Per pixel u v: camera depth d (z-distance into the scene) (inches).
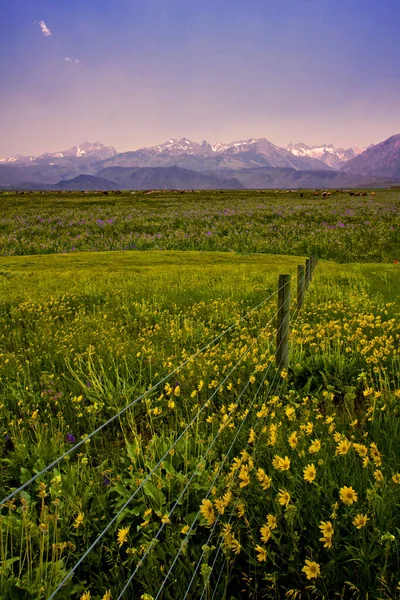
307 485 132.0
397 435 159.5
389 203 2431.1
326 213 1879.9
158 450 165.5
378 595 100.8
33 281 731.4
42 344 329.7
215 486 135.0
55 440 184.7
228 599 114.3
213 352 267.3
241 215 1879.9
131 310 479.2
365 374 227.1
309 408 201.2
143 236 1381.6
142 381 255.3
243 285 590.9
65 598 110.2
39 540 120.6
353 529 115.9
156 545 122.5
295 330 309.0
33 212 2283.5
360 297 468.8
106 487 156.0
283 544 120.6
